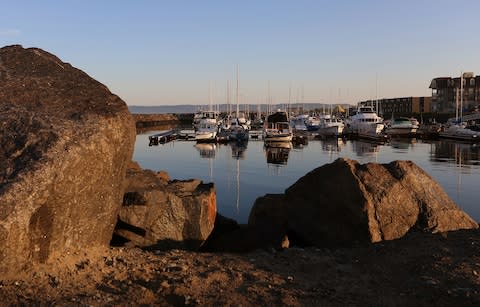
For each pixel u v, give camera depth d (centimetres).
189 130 7788
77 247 642
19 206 536
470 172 2839
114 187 700
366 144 5153
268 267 678
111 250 701
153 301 543
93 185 641
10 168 575
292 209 981
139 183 899
